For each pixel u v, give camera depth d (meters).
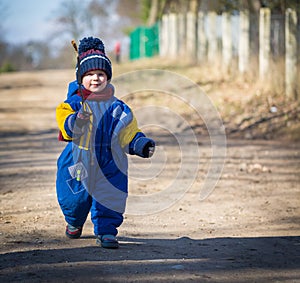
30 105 36.78
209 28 37.84
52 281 8.16
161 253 9.77
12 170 18.00
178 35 47.44
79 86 9.57
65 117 9.52
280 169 18.55
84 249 9.89
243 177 17.23
